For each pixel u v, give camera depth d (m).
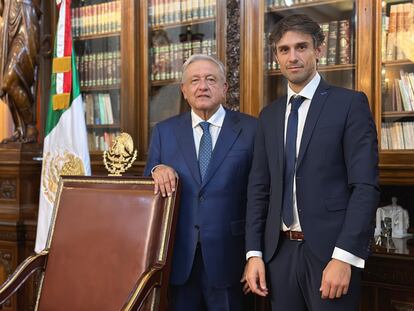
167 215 2.26
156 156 2.47
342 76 2.98
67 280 2.37
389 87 2.82
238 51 3.26
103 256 2.33
